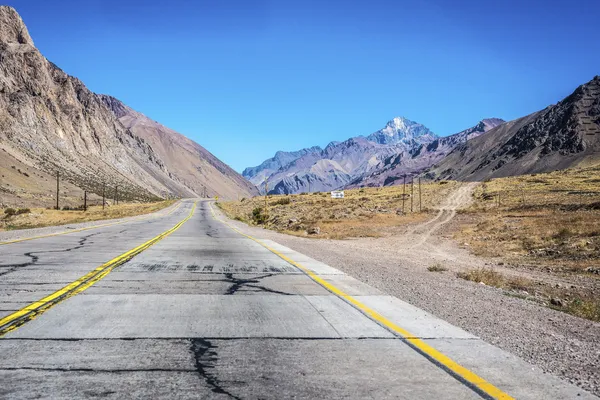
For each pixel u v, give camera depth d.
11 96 198.00
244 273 10.82
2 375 4.03
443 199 94.56
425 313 6.91
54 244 16.86
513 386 4.04
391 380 4.11
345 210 68.75
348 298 7.96
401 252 23.17
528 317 7.28
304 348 5.01
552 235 29.17
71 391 3.71
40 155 181.88
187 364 4.41
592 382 4.25
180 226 38.81
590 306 9.12
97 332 5.43
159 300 7.39
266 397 3.68
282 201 103.50
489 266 19.28
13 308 6.59
